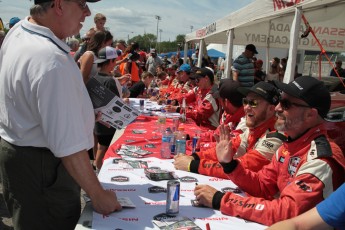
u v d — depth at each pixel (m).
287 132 1.93
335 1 6.55
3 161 1.73
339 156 1.74
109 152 3.07
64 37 1.74
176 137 3.23
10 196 1.76
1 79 1.67
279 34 10.45
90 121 1.79
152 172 2.42
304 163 1.76
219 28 8.80
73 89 1.59
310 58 17.14
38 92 1.52
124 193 2.06
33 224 1.75
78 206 1.86
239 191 2.22
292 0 4.71
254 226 1.73
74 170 1.61
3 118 1.69
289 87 1.88
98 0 1.74
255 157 2.47
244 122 3.33
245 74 7.90
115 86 4.17
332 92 7.12
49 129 1.55
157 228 1.63
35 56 1.54
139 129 4.26
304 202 1.66
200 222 1.75
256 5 5.92
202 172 2.51
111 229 1.60
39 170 1.68
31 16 1.69
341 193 1.27
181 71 8.61
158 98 7.68
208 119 5.13
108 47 4.37
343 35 9.09
